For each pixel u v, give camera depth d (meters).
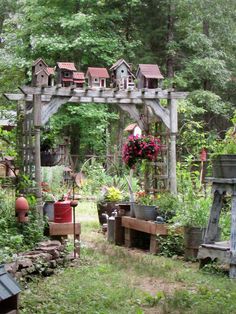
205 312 4.86
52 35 18.81
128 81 9.23
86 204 13.94
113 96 9.01
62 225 7.53
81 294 5.39
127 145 8.95
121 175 16.31
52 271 6.34
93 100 9.11
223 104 19.16
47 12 18.38
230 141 7.05
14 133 9.21
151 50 20.47
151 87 9.35
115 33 19.38
